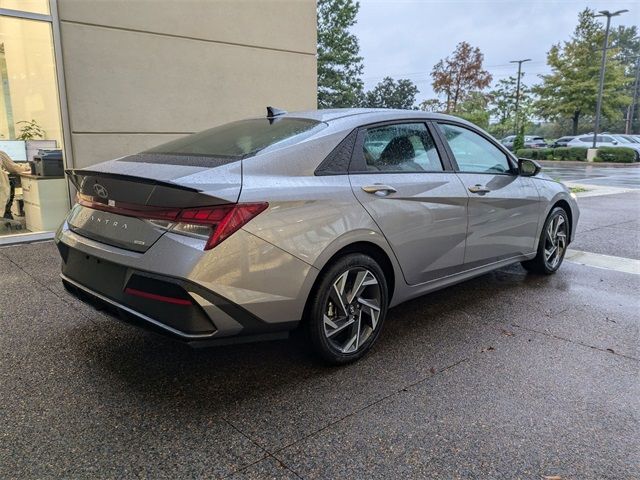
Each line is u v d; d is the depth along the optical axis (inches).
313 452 83.1
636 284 178.5
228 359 116.2
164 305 90.5
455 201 134.0
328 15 1358.3
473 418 93.7
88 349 119.8
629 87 1863.9
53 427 88.7
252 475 77.4
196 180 90.7
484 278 185.6
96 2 232.2
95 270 103.7
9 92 245.3
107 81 241.3
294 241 97.7
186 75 269.1
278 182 99.5
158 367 111.7
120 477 76.5
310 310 105.0
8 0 209.9
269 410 95.3
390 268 121.3
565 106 1284.4
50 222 235.0
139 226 94.3
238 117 295.0
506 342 128.0
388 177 119.3
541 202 172.4
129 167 102.0
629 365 115.6
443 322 141.3
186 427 89.4
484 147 154.2
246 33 290.4
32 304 147.6
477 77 1369.3
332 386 104.6
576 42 1275.8
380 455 82.7
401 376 109.3
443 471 79.1
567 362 117.0
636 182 598.2
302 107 327.6
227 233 89.3
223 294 89.5
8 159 237.8
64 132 231.9
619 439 87.8
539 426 91.4
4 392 100.0
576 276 188.5
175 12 259.1
